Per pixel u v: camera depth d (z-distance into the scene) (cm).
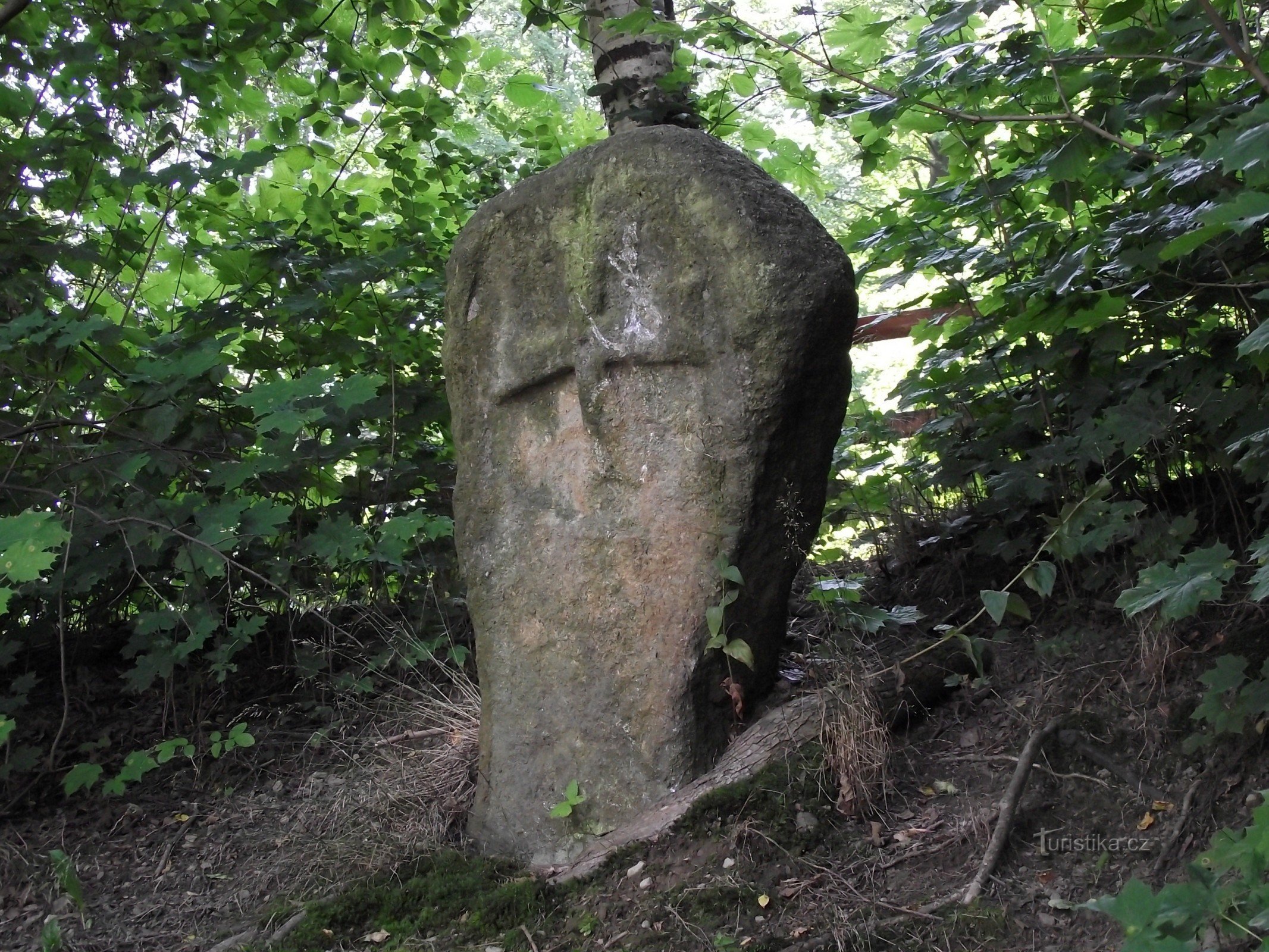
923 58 317
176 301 527
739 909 268
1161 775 279
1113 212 350
